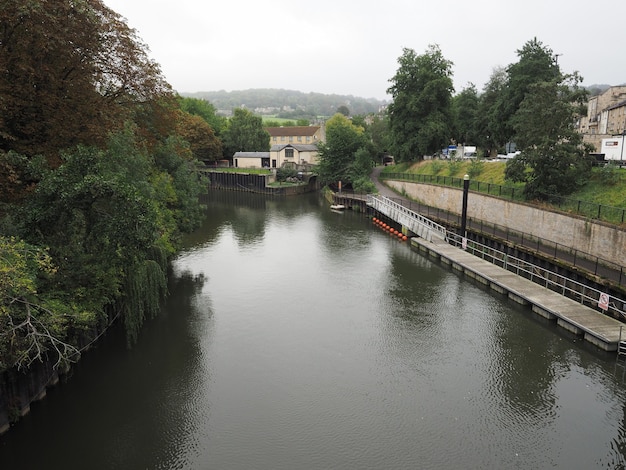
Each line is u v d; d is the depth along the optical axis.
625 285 27.12
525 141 40.72
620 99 80.75
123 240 20.22
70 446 17.59
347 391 21.06
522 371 22.59
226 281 35.81
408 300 31.55
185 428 18.62
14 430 17.94
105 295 22.55
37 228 19.44
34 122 22.86
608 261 30.81
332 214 66.50
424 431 18.42
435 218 52.09
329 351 24.69
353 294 32.88
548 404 20.08
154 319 28.64
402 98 70.62
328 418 19.22
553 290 32.16
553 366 22.98
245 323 28.12
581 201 35.84
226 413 19.56
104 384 21.52
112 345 25.23
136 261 22.80
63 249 19.84
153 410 19.70
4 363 15.95
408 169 76.75
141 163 27.58
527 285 32.03
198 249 45.56
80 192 19.19
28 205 19.61
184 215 37.81
